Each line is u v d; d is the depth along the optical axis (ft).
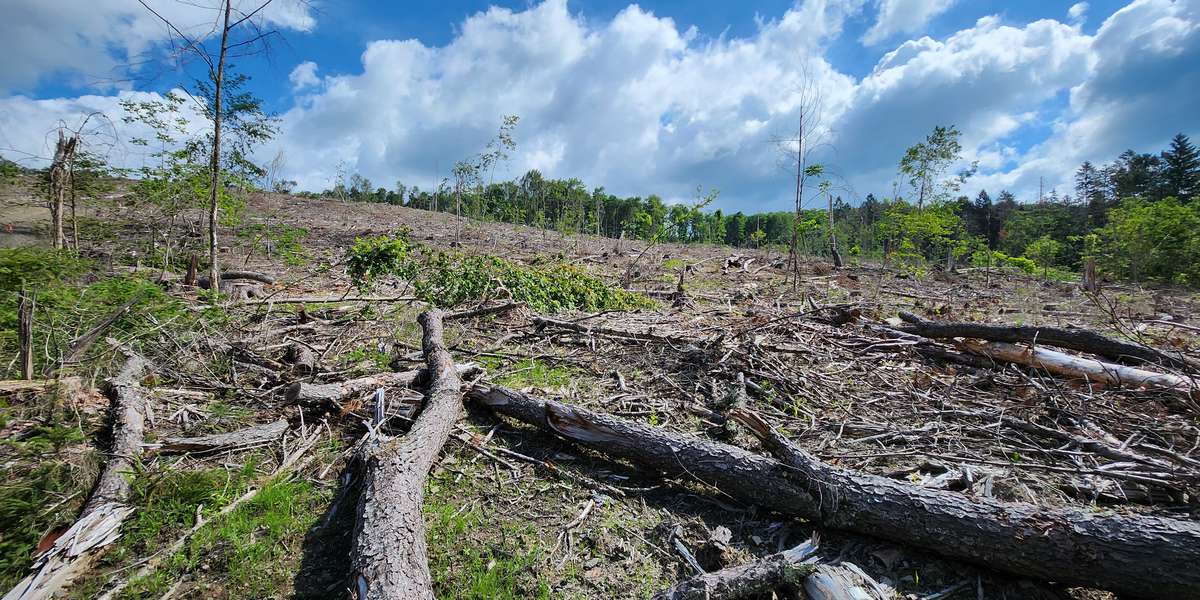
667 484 12.17
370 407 14.76
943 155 50.83
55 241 31.42
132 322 17.88
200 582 8.85
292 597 8.59
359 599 7.69
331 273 37.73
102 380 14.94
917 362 20.13
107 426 12.99
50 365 14.80
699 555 9.75
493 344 22.77
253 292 28.84
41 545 8.93
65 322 16.65
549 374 19.29
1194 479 11.02
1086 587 8.50
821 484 10.03
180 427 13.70
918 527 9.18
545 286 31.73
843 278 45.73
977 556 8.79
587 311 30.19
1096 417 15.05
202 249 40.96
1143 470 11.87
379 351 20.84
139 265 32.24
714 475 11.25
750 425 11.24
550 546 9.95
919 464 12.62
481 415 15.51
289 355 19.04
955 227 57.52
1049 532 8.31
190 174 32.12
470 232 70.49
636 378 18.93
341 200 102.83
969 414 15.28
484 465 12.79
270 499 10.85
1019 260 55.11
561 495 11.62
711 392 17.33
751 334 21.67
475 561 9.45
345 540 9.99
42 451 11.37
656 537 10.30
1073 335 18.17
